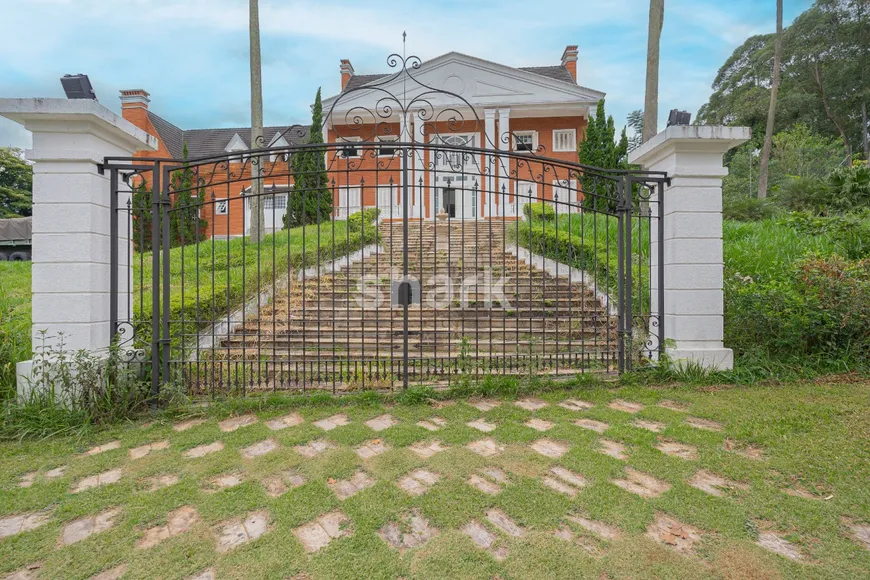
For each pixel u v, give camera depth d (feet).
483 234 32.17
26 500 7.38
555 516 6.54
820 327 13.91
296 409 11.78
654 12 32.01
